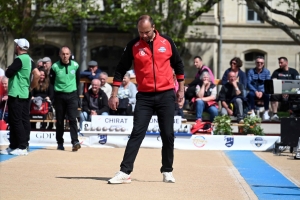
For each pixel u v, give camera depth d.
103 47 46.72
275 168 13.09
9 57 44.34
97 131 17.64
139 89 10.37
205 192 9.61
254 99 21.17
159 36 10.35
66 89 16.08
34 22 33.12
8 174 11.25
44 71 19.55
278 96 21.17
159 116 10.40
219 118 18.31
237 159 14.98
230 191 9.77
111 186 9.97
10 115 14.82
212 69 45.94
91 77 21.11
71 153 15.58
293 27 46.91
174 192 9.53
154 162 13.87
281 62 21.27
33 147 17.17
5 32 39.62
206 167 13.12
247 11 47.41
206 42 45.81
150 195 9.19
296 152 15.14
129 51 10.40
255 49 47.38
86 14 33.03
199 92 19.25
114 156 15.05
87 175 11.34
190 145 17.64
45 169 12.12
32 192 9.28
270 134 19.20
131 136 10.35
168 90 10.32
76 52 45.88
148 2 33.44
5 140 17.66
